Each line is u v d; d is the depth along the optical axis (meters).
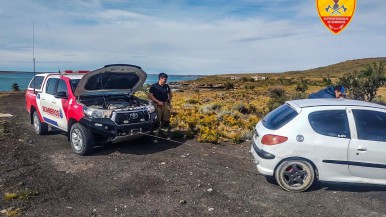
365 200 5.52
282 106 6.55
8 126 11.73
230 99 27.95
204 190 5.91
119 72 8.48
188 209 5.15
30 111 10.92
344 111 5.81
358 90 15.66
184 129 11.33
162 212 5.04
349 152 5.64
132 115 8.15
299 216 4.94
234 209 5.16
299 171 5.78
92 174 6.68
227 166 7.32
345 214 5.00
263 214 5.00
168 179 6.44
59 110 8.86
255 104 22.00
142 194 5.71
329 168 5.72
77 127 7.93
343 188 6.01
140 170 6.94
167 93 9.70
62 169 6.97
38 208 5.12
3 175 6.53
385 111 5.77
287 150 5.73
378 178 5.70
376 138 5.66
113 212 5.03
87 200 5.45
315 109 5.86
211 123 12.48
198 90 48.28
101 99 8.79
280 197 5.62
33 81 11.04
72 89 8.59
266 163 5.85
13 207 5.12
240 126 12.45
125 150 8.54
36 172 6.75
